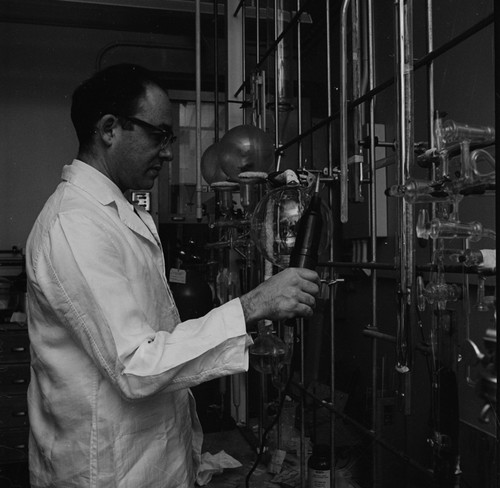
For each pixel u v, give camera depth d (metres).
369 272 2.00
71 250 0.87
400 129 0.88
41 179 3.37
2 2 2.95
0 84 3.32
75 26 3.37
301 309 0.91
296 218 1.12
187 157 3.09
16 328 2.62
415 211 0.94
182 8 2.96
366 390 1.87
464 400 0.82
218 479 1.79
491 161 0.77
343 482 1.53
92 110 1.01
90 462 0.94
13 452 2.59
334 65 2.50
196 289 2.47
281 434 1.86
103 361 0.85
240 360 0.87
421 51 1.50
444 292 0.87
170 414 1.04
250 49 2.92
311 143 1.85
